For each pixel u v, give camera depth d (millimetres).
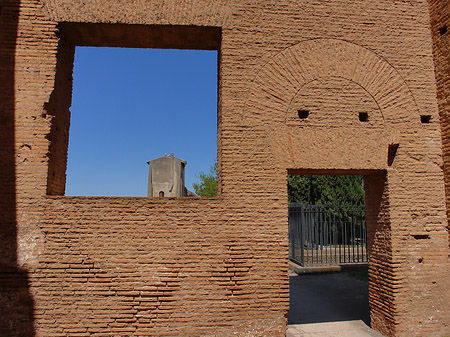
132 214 5566
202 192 32156
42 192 5531
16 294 5301
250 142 5961
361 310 8070
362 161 6137
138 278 5441
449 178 6168
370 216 6820
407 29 6617
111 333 5316
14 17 5902
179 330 5395
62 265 5383
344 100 6289
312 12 6422
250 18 6262
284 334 5547
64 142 6609
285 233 5766
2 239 5383
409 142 6316
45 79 5816
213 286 5527
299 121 6133
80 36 6473
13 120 5680
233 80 6086
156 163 20000
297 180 21109
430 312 5941
